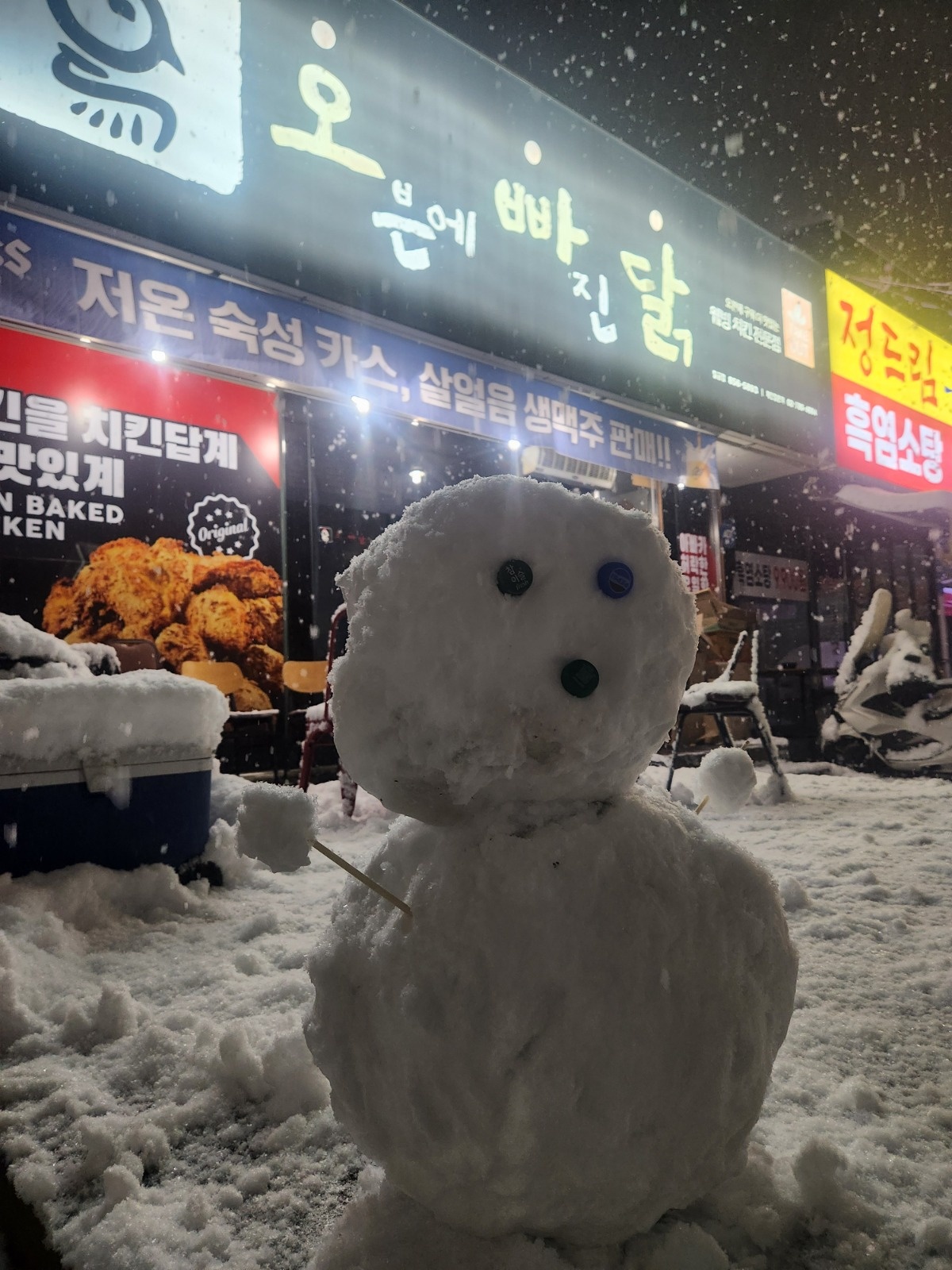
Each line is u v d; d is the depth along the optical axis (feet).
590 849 2.91
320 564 21.97
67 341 17.01
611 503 3.09
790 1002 3.20
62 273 15.44
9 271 14.83
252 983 5.92
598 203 25.80
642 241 27.04
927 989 5.82
